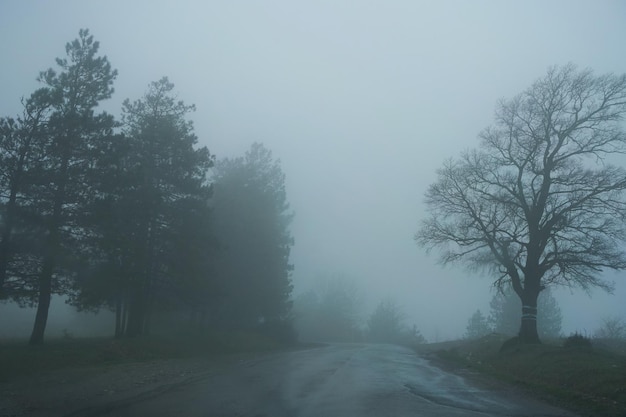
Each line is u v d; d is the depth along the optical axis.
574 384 16.59
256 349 39.47
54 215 24.64
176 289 32.84
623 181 26.34
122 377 17.58
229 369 21.89
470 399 14.64
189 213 31.70
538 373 19.78
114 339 28.67
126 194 28.25
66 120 24.33
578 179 27.38
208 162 33.41
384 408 12.85
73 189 24.91
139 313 31.50
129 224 28.77
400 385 17.69
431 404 13.62
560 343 30.80
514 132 29.31
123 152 26.48
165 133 31.20
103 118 26.00
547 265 28.36
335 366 24.61
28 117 24.38
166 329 41.59
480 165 29.86
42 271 24.95
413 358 33.47
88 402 12.79
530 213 28.41
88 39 27.33
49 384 15.35
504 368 23.53
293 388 16.25
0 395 13.22
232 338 40.56
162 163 31.67
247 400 13.65
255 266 44.19
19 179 23.67
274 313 50.19
